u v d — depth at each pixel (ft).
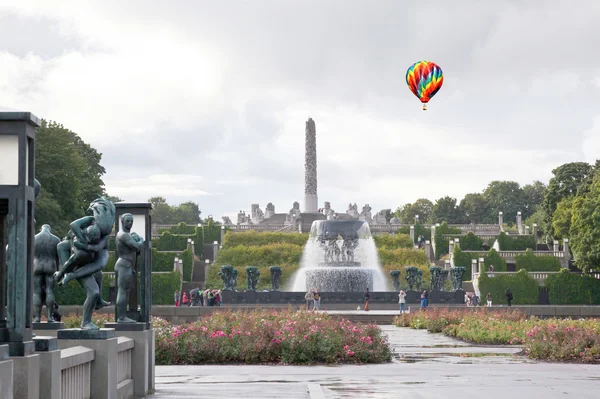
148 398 56.75
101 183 320.29
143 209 60.64
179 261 317.01
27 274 32.27
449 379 70.44
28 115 32.27
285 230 432.66
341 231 296.71
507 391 61.41
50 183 251.19
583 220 291.79
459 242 387.96
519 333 117.50
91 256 46.96
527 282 299.58
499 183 646.33
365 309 233.96
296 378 71.61
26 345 31.58
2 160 32.24
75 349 42.45
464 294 247.29
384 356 90.17
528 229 432.66
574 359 90.07
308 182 471.21
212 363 87.45
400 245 397.19
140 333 57.21
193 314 183.01
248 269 258.78
